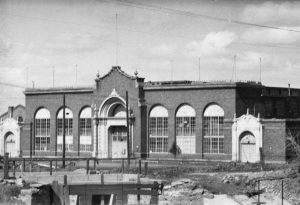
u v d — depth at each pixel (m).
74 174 66.25
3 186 56.38
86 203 57.09
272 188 58.59
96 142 95.25
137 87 91.12
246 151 81.69
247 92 85.25
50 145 101.50
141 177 64.94
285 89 94.31
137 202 56.97
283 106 93.19
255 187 59.16
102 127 94.88
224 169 71.25
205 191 56.91
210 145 85.50
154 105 90.62
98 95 95.44
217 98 84.81
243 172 67.38
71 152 99.00
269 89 90.31
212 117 85.56
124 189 57.03
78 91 97.94
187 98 87.50
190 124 87.50
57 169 74.06
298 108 96.88
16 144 104.31
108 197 61.34
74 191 57.19
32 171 71.50
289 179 60.25
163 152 89.69
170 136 88.88
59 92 100.19
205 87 85.62
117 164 84.56
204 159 85.44
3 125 105.56
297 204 54.53
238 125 82.12
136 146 91.06
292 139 76.19
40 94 102.50
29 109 103.56
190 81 91.25
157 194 56.28
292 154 78.06
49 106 101.62
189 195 56.22
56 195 57.72
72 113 99.19
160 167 73.31
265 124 79.69
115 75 93.56
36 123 103.19
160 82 93.25
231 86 83.56
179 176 64.69
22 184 57.81
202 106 86.06
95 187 57.12
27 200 54.69
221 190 57.81
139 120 90.75
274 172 64.25
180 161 84.62
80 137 98.31
